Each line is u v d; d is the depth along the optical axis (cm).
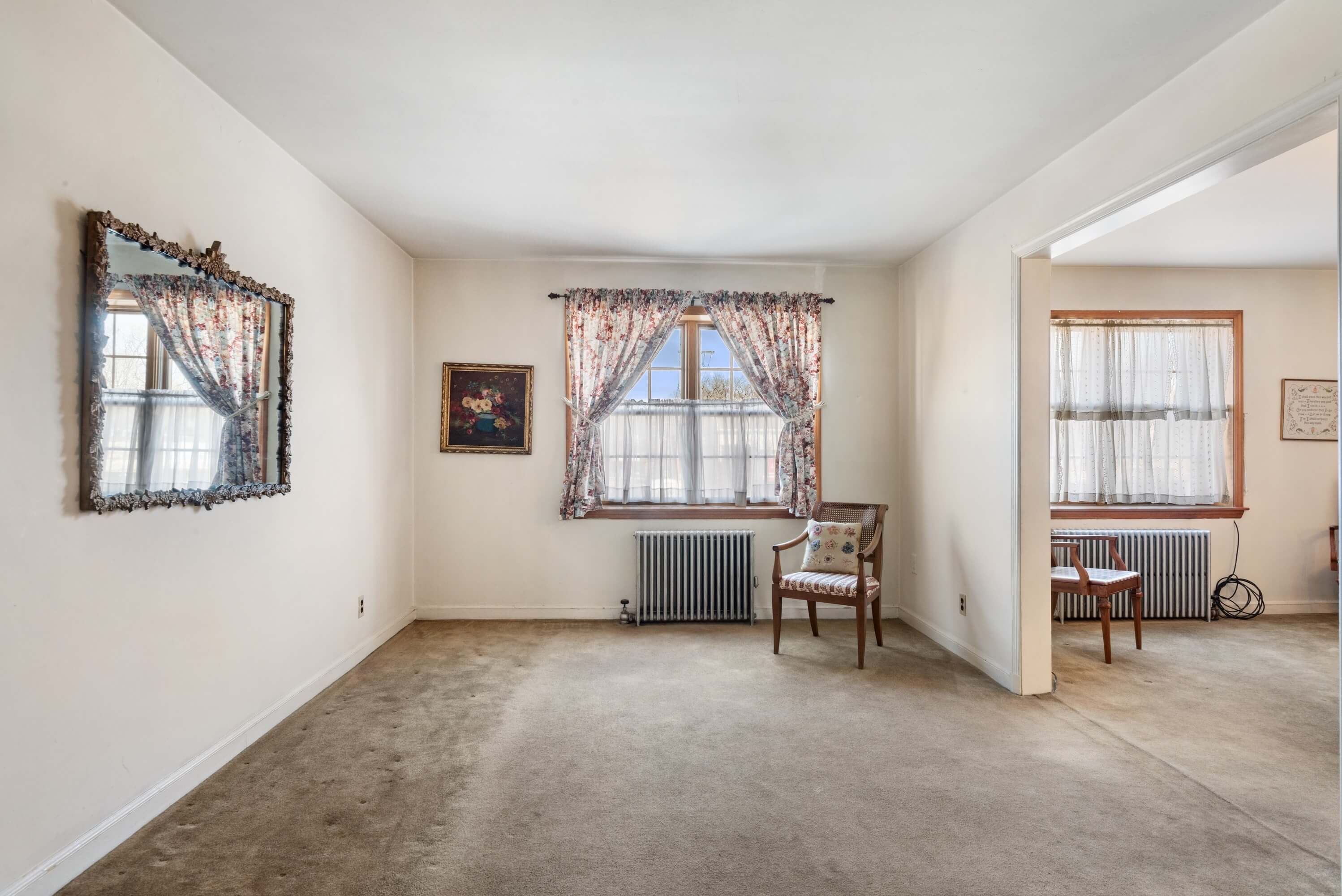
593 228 439
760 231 447
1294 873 208
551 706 341
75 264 204
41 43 192
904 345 519
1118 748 296
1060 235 329
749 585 506
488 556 512
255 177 300
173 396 243
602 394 504
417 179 359
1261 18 221
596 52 243
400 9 218
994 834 229
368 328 423
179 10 219
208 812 240
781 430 520
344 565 389
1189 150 252
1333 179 362
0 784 180
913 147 320
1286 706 347
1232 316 546
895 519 530
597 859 213
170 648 245
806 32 231
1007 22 225
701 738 304
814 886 201
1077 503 548
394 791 255
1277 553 549
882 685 376
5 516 182
